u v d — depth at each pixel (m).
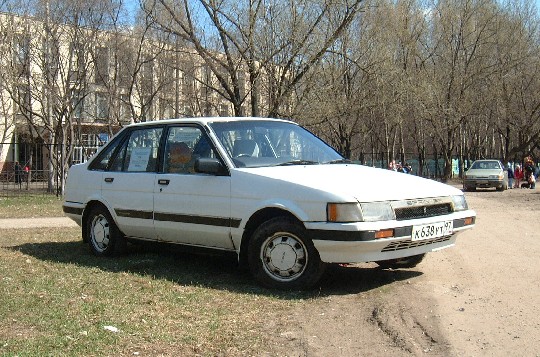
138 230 6.95
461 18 38.59
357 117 29.28
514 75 41.84
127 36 24.81
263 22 15.92
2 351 3.87
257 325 4.55
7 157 33.69
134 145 7.26
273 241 5.70
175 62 22.70
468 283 5.91
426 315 4.75
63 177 22.88
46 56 25.34
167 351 3.95
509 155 44.94
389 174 6.23
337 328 4.48
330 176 5.76
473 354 3.90
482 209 15.73
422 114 34.06
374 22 20.92
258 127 6.69
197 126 6.52
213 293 5.54
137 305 5.08
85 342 4.08
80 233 10.25
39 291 5.53
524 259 7.29
